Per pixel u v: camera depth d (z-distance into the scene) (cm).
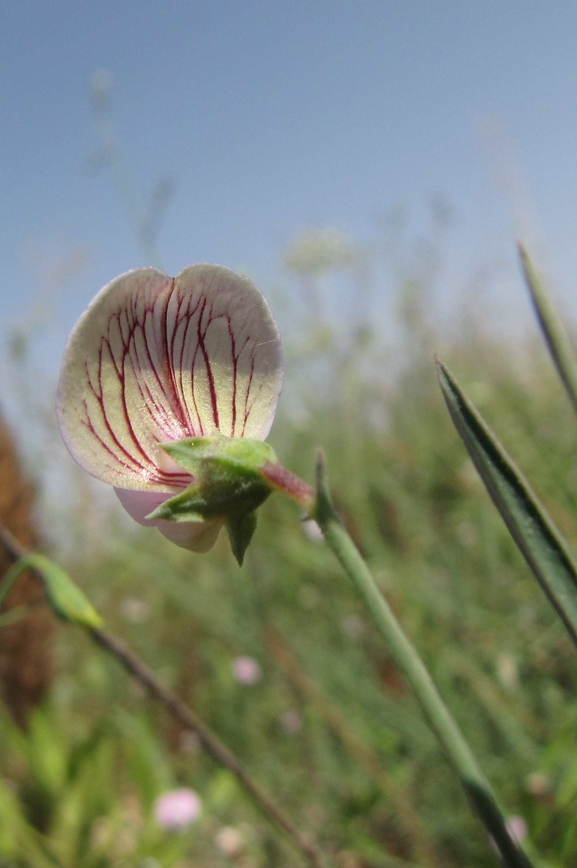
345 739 14
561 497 19
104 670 21
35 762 16
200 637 22
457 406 5
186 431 6
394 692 16
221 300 6
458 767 5
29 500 15
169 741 19
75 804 15
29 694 16
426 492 23
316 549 21
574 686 15
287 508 23
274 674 17
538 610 17
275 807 11
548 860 11
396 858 13
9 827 15
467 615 17
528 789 12
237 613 19
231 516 6
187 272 6
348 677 16
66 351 6
